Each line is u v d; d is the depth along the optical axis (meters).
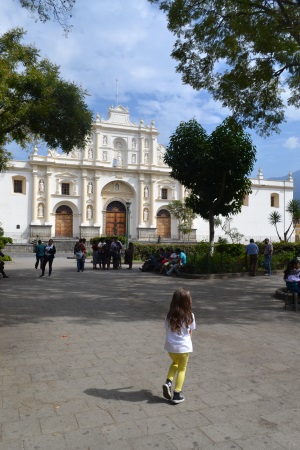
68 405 4.44
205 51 14.05
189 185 21.36
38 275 18.50
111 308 10.27
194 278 16.91
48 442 3.65
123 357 6.17
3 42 14.47
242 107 15.14
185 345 4.60
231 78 13.70
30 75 13.93
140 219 54.88
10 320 8.80
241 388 4.93
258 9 12.52
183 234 55.88
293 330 7.92
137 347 6.71
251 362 5.95
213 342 7.05
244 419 4.10
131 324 8.44
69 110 15.15
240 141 19.45
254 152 19.98
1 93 13.21
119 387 4.96
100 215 53.53
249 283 15.38
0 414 4.23
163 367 5.70
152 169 55.69
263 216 61.38
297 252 27.75
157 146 56.94
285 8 12.97
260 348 6.69
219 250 24.05
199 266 17.50
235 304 10.81
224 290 13.47
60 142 16.12
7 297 12.00
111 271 20.75
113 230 54.50
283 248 27.80
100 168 52.91
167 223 56.84
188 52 14.40
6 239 41.00
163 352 6.42
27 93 14.38
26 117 14.59
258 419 4.11
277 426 3.95
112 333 7.66
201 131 20.73
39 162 49.78
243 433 3.81
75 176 52.34
